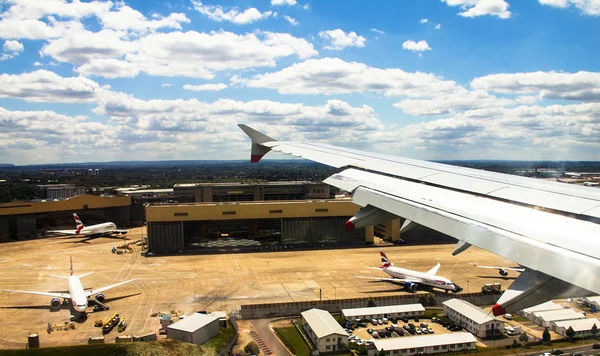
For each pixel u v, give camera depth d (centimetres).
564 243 1189
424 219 1541
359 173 2486
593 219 1421
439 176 2239
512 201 1697
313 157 3164
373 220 1806
